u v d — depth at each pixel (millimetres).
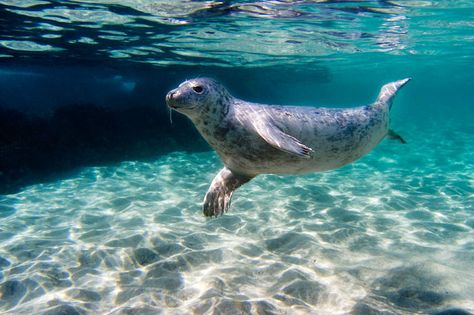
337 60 23188
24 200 9266
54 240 6359
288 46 16531
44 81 31844
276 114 4348
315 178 11109
